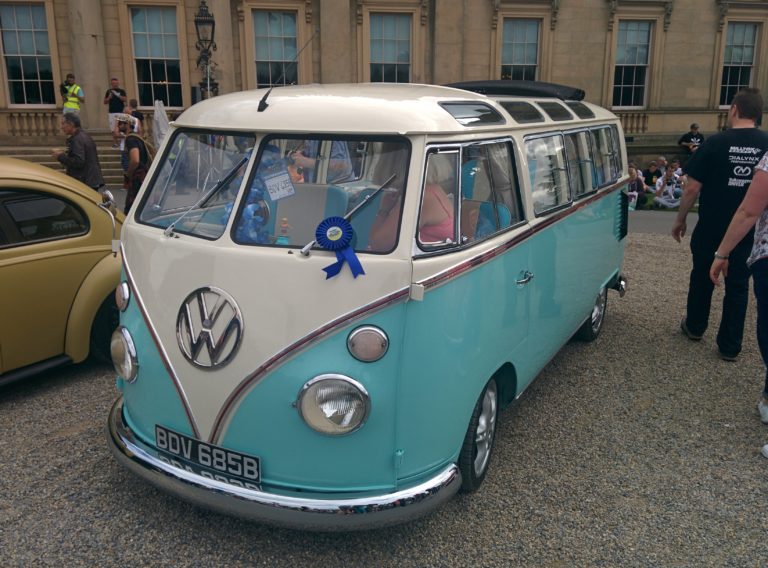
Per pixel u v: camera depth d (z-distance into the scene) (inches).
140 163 374.0
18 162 204.8
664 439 184.4
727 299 235.1
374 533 141.3
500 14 846.5
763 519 149.9
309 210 128.7
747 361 239.5
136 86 776.9
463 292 129.6
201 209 136.7
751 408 203.6
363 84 165.0
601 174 230.5
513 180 156.5
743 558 136.9
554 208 178.2
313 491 125.0
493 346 145.0
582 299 217.3
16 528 140.5
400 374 121.4
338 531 121.0
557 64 873.5
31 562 130.5
